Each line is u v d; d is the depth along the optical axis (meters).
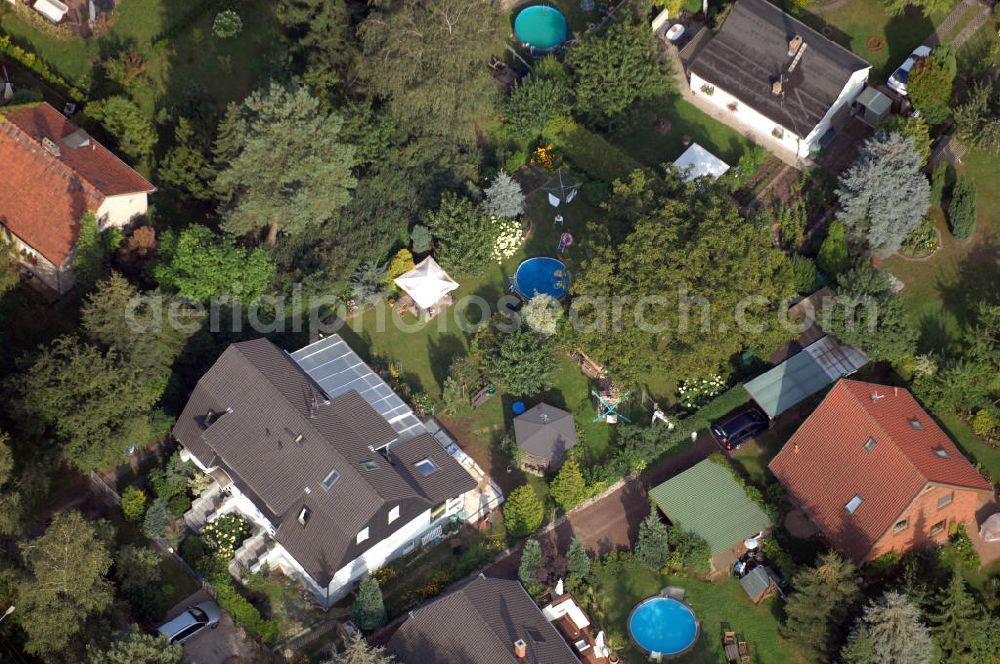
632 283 95.12
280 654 88.00
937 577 90.06
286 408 91.25
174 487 93.38
